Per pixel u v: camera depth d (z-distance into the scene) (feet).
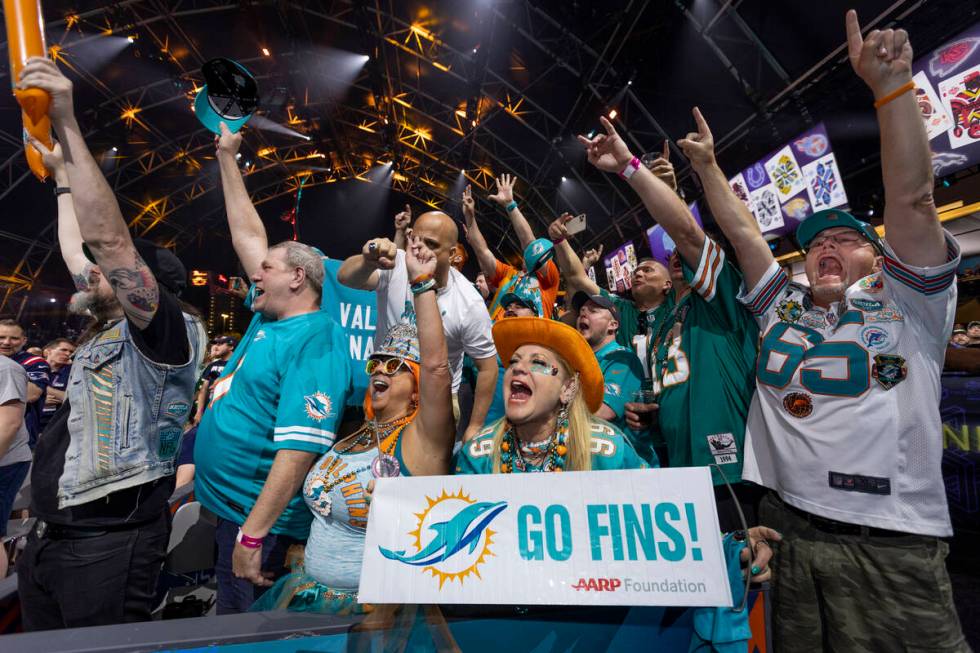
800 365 5.40
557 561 3.36
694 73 36.22
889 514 4.81
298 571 4.94
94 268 6.07
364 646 3.47
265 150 72.38
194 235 76.59
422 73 56.13
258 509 4.77
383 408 4.88
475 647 3.60
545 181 62.75
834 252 5.55
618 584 3.26
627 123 44.65
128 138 58.34
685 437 6.42
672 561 3.25
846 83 28.14
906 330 4.99
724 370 6.22
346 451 4.95
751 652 3.77
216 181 69.72
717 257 6.28
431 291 4.36
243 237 7.06
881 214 28.12
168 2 46.52
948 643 4.62
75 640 3.19
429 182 79.97
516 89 50.31
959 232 25.48
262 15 48.65
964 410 10.64
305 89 61.05
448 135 66.49
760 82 32.68
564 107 49.88
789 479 5.38
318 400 5.16
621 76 40.16
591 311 8.85
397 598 3.40
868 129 28.25
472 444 4.74
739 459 6.00
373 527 3.58
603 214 58.80
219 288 76.02
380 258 4.89
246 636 3.34
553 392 4.35
